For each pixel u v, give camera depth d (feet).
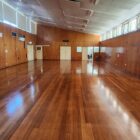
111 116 10.38
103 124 9.30
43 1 26.03
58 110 11.23
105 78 23.58
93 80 21.97
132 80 22.24
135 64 25.63
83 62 52.24
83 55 62.39
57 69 33.50
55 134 8.18
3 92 15.58
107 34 49.78
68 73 28.09
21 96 14.34
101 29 46.68
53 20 44.11
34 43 58.08
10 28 36.65
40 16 42.24
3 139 7.70
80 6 24.02
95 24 38.58
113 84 19.56
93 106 12.09
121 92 15.96
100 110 11.33
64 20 40.16
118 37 35.50
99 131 8.53
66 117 10.14
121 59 33.06
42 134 8.16
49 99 13.57
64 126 9.00
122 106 12.12
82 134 8.21
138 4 20.58
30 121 9.56
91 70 32.37
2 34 32.78
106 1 19.44
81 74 27.12
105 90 16.67
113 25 37.60
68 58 62.44
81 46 61.93
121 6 21.25
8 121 9.55
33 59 57.57
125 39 30.63
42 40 61.11
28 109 11.35
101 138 7.88
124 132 8.47
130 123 9.46
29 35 51.75
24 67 36.24
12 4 34.71
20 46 43.78
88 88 17.48
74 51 62.34
